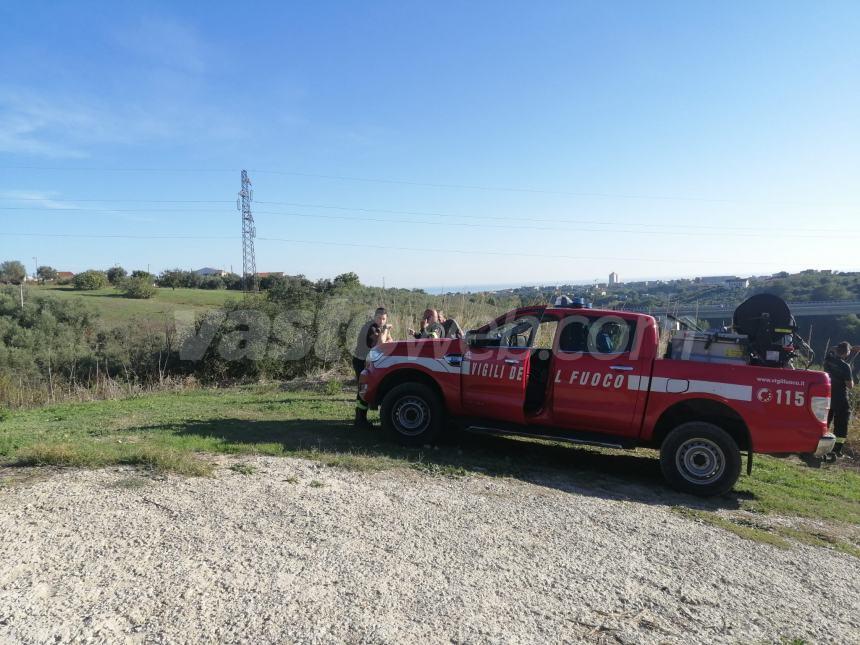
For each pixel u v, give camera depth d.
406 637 2.99
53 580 3.25
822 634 3.47
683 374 6.31
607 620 3.40
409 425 7.35
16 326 30.17
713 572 4.23
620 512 5.39
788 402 6.01
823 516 6.09
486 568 3.91
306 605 3.21
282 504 4.70
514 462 6.96
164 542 3.82
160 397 13.62
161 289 58.50
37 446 5.60
